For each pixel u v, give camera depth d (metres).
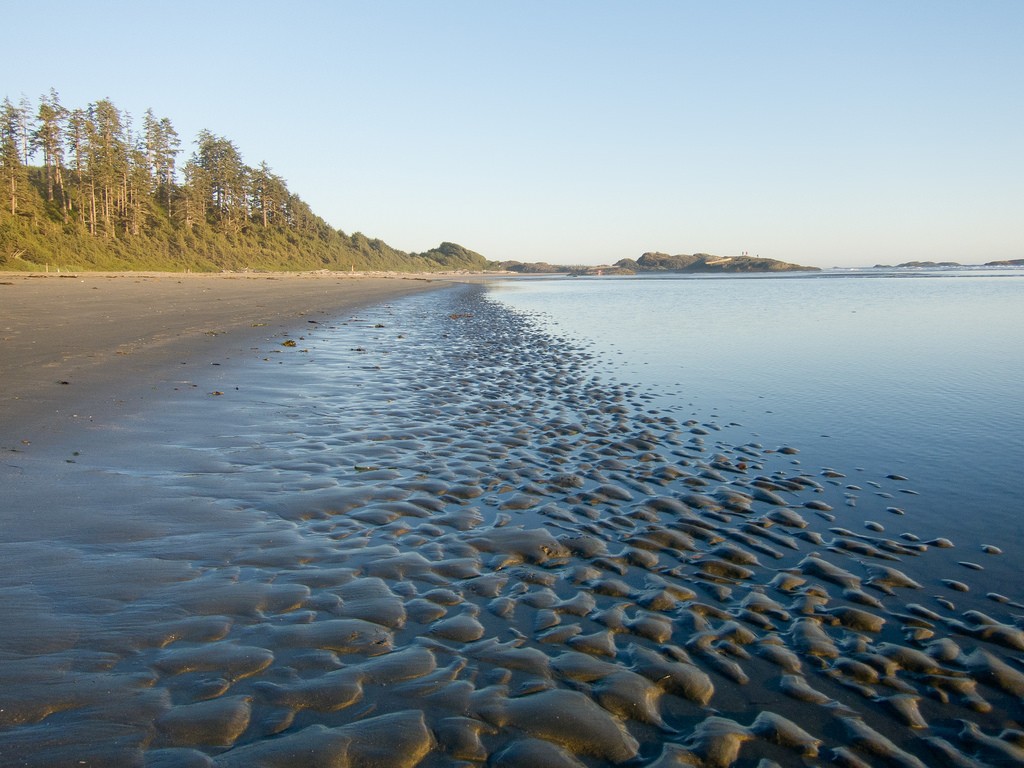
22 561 4.02
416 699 2.87
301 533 4.70
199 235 76.56
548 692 2.96
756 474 6.47
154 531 4.59
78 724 2.61
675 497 5.75
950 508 5.60
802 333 19.75
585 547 4.66
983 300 35.09
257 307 24.45
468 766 2.48
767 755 2.64
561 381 11.64
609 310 31.50
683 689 3.05
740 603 3.92
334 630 3.42
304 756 2.49
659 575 4.27
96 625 3.36
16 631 3.26
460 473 6.24
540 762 2.52
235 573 4.04
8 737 2.52
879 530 5.11
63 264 53.69
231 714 2.71
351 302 31.77
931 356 14.78
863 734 2.79
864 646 3.48
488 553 4.51
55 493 5.17
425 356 14.59
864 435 8.02
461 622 3.56
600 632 3.53
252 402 8.86
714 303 36.16
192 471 5.91
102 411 7.79
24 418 7.21
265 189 95.12
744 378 12.00
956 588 4.16
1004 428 8.36
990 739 2.79
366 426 7.91
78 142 63.59
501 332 20.59
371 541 4.62
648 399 10.12
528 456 6.91
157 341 13.66
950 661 3.36
